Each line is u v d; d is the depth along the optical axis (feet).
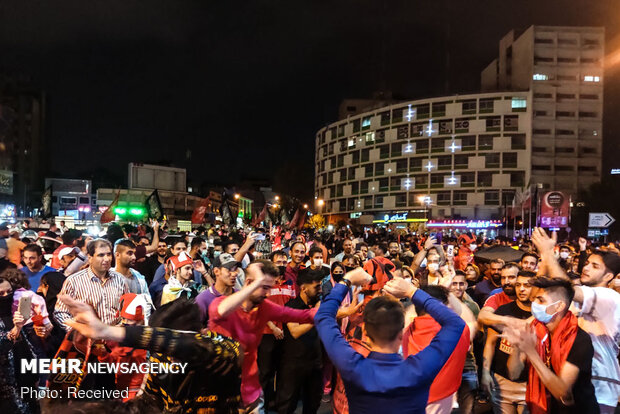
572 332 10.68
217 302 11.94
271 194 348.18
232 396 9.25
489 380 14.28
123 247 17.39
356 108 304.50
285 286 19.22
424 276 22.98
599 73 214.69
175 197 212.43
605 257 13.62
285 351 15.98
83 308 7.84
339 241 56.54
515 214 106.01
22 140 273.13
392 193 242.99
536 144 213.87
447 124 228.43
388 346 8.02
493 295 16.40
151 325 9.34
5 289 14.15
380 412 7.67
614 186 159.12
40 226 47.96
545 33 216.54
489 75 267.59
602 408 11.96
